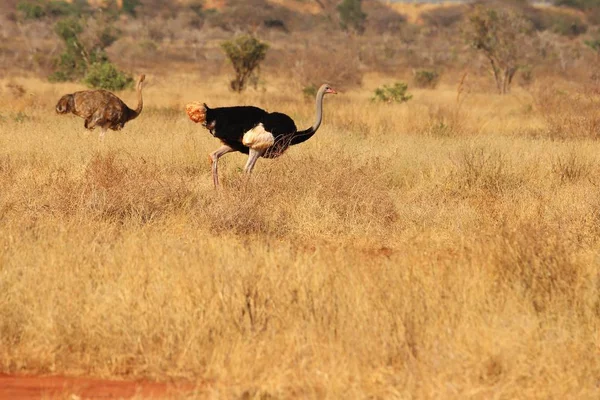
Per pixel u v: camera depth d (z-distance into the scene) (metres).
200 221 34.97
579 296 24.20
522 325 22.09
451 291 24.05
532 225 30.17
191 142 52.62
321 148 49.50
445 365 20.56
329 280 24.30
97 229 31.97
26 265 26.06
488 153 51.75
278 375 20.25
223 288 23.67
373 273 25.08
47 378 21.28
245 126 41.44
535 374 20.50
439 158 50.12
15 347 22.59
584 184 44.69
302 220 36.16
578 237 33.31
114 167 40.16
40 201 35.66
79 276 25.14
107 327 22.53
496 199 40.97
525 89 143.88
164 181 38.38
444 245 33.16
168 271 25.20
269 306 23.36
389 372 20.78
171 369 21.41
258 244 28.44
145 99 104.81
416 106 95.69
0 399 19.72
